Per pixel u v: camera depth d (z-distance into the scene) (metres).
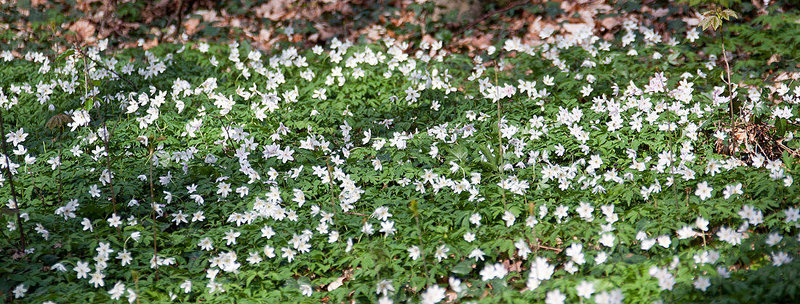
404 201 3.95
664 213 3.73
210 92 4.54
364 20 5.82
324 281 3.67
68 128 4.45
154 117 4.36
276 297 3.61
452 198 3.93
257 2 6.01
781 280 3.39
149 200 4.05
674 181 3.75
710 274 3.44
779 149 4.11
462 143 4.18
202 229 3.92
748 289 3.38
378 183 4.10
